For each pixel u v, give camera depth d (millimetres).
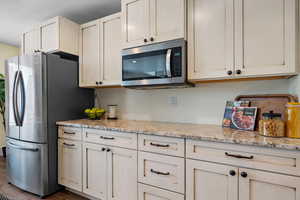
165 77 1608
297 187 961
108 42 2105
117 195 1641
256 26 1285
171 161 1354
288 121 1158
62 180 2045
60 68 2162
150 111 2219
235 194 1121
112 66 2078
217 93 1793
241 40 1334
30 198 1963
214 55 1440
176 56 1554
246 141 1076
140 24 1738
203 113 1871
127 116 2398
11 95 2211
